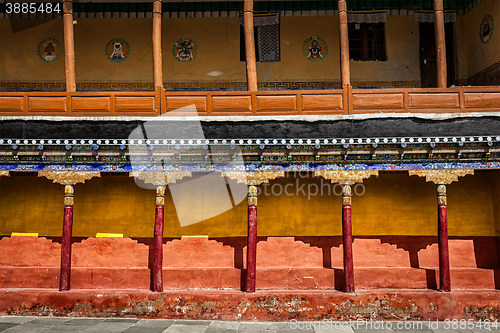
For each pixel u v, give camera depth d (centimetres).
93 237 961
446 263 852
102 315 834
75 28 1105
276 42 1108
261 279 908
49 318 816
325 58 1105
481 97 855
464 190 973
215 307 833
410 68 1100
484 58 1014
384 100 856
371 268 925
